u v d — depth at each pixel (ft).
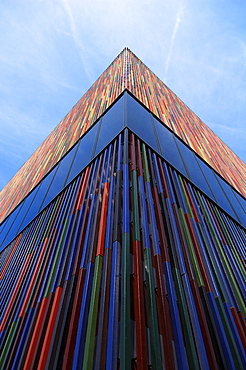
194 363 12.76
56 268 20.30
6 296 26.48
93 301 14.67
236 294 20.93
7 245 41.73
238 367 14.08
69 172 37.11
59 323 15.25
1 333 20.29
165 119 44.62
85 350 12.61
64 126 67.31
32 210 42.06
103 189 24.68
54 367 13.00
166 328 13.48
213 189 39.58
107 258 16.80
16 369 15.46
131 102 36.70
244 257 29.50
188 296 16.51
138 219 19.31
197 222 25.84
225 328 16.22
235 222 37.06
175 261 18.53
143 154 28.22
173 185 28.63
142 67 64.64
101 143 33.04
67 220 25.72
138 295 14.32
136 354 12.31
